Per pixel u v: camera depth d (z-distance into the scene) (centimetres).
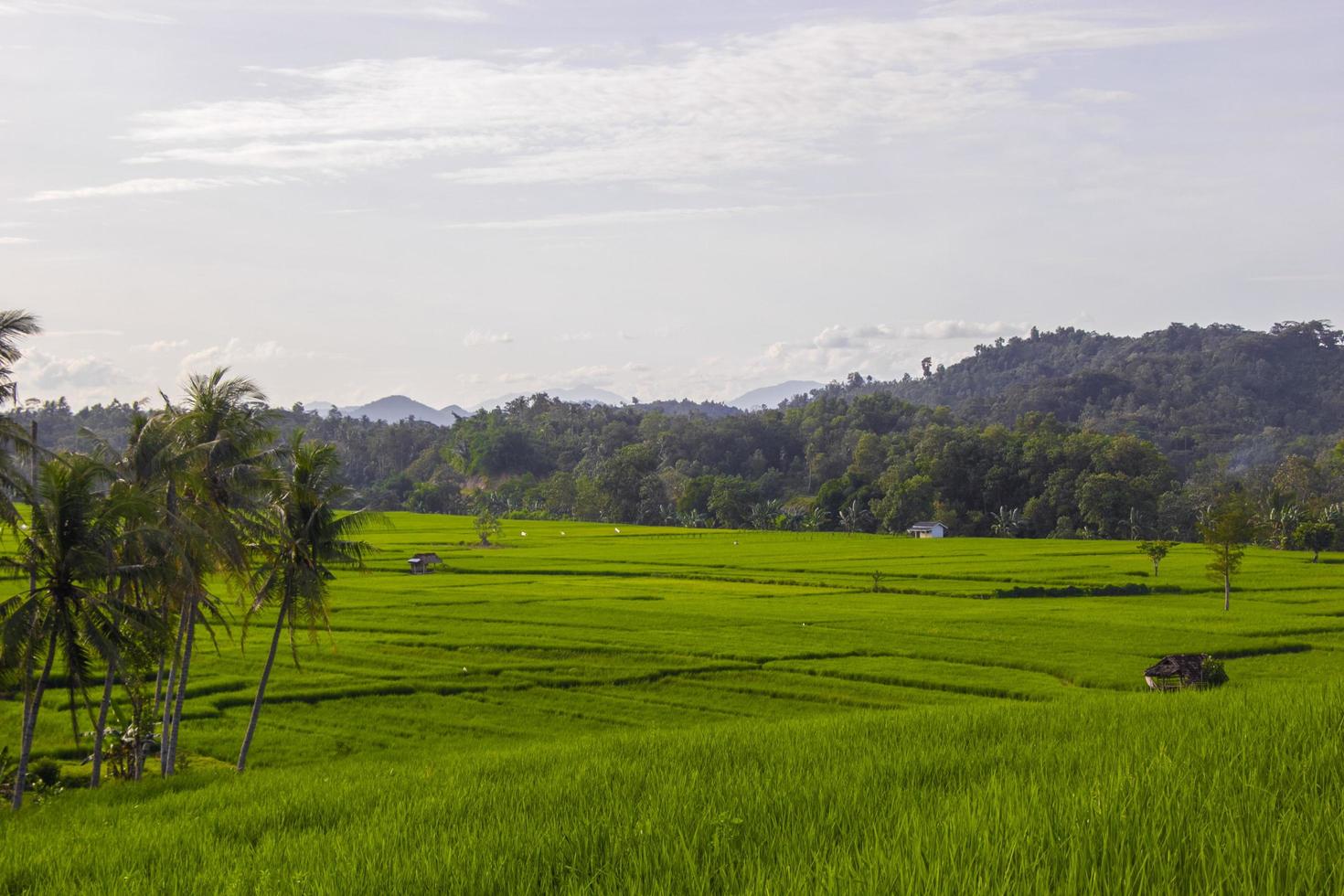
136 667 3678
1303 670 5288
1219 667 4747
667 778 1850
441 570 10875
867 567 11038
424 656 5825
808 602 8212
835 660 5631
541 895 1125
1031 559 11975
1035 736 2036
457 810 1712
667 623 6931
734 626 6788
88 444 3731
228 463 3831
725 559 12144
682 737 2672
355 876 1264
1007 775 1462
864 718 2831
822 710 4612
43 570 3253
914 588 9144
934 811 1238
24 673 3152
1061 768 1487
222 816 2062
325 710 4644
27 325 2944
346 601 8081
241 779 3023
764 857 1137
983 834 1012
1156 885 835
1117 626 6762
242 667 5494
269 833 1728
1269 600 8369
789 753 2067
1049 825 1035
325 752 4025
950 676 5197
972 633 6506
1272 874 830
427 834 1505
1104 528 17512
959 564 11281
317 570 3997
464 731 4303
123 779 3744
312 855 1466
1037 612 7562
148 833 1984
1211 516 8538
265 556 4019
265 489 3869
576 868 1197
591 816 1489
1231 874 845
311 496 3938
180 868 1574
